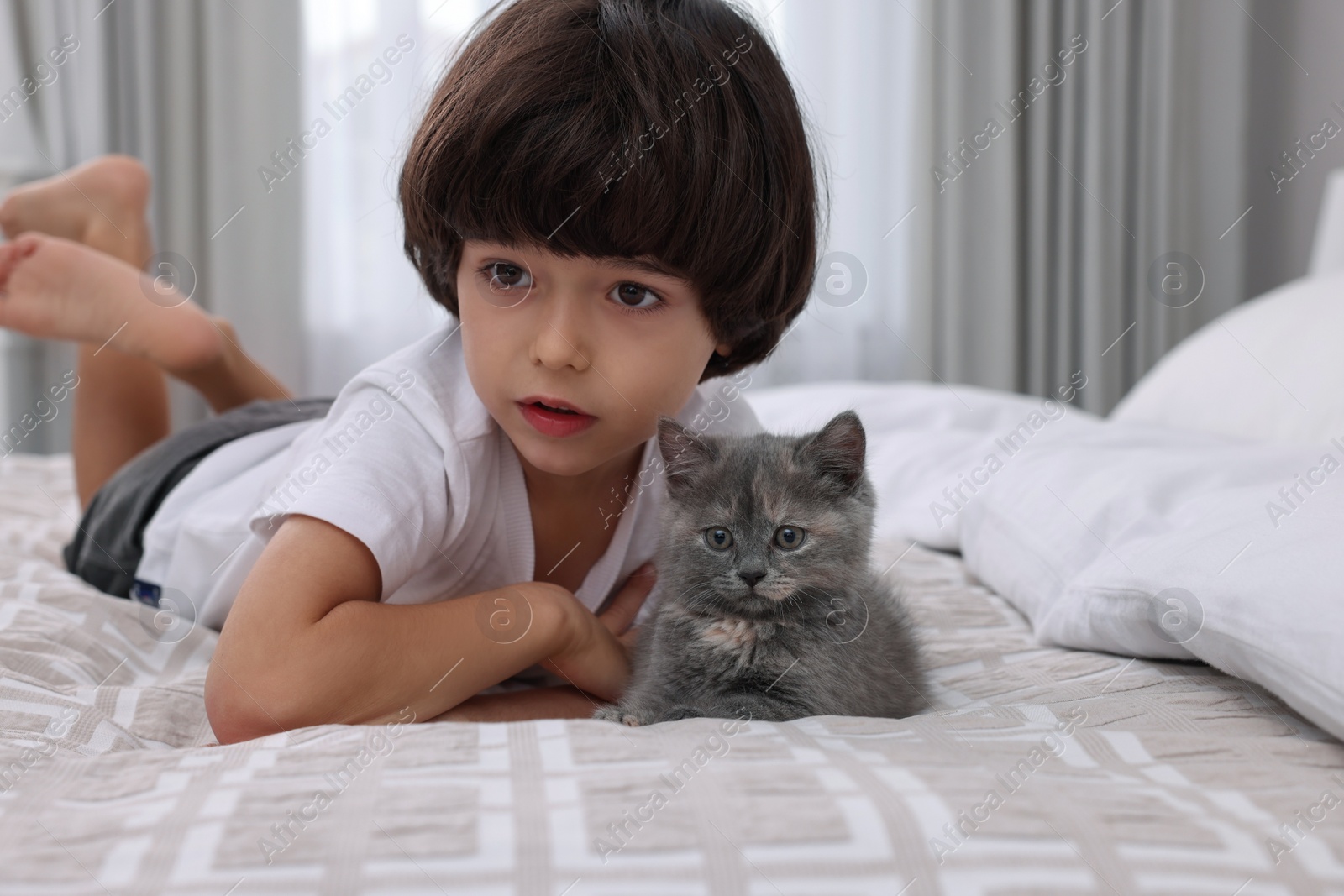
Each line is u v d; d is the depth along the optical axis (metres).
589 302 1.20
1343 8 3.76
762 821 0.80
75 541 1.85
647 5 1.22
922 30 4.20
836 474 1.37
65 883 0.72
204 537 1.62
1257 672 1.10
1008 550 1.70
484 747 0.96
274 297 4.10
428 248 1.32
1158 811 0.84
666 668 1.29
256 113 4.05
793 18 4.21
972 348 4.33
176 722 1.19
